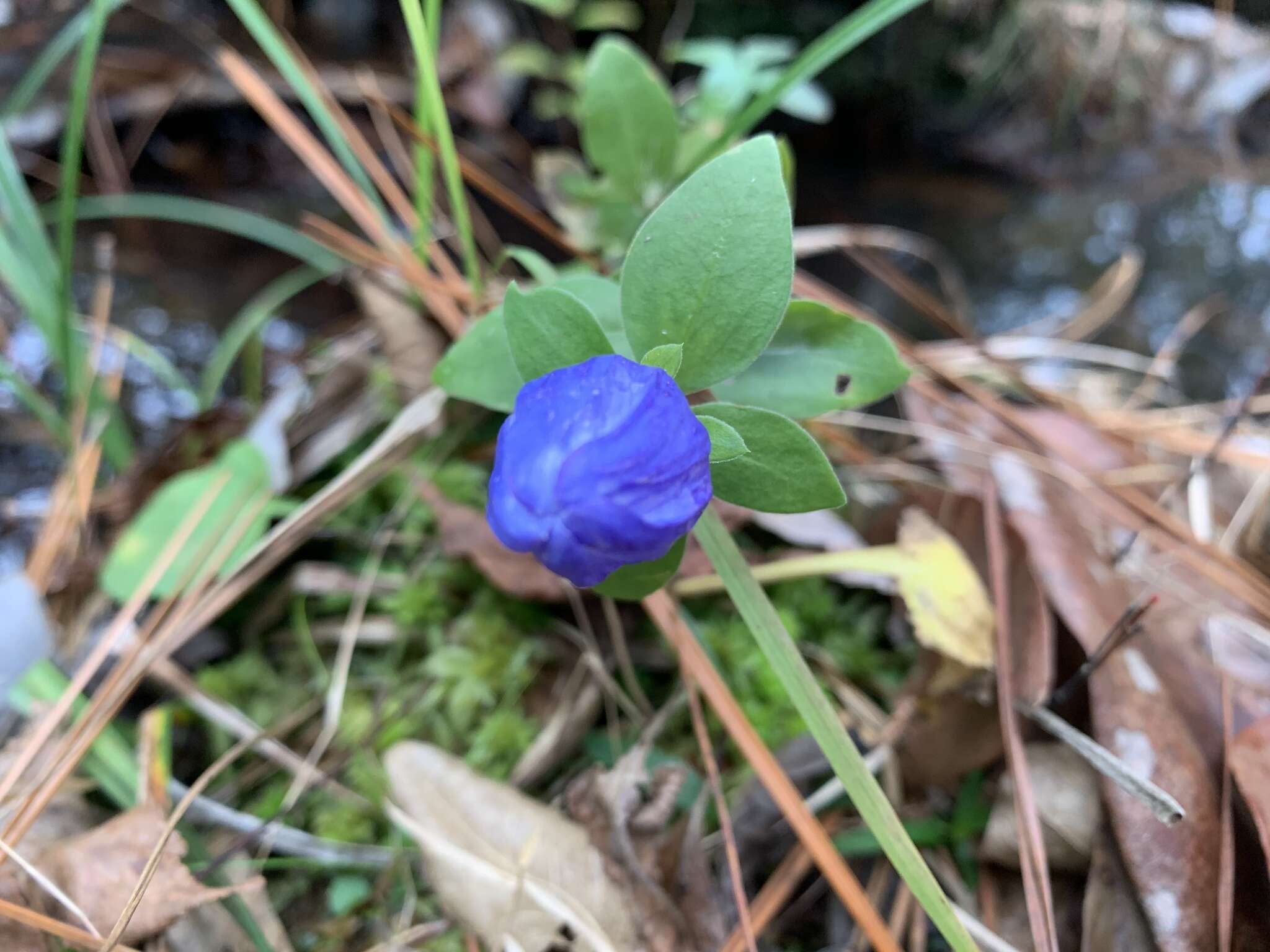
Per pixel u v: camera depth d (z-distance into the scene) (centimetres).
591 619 16
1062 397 21
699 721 13
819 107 23
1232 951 11
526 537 9
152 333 24
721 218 10
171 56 31
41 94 29
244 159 32
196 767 15
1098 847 12
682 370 11
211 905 12
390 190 22
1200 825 12
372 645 16
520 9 37
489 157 34
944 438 18
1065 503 16
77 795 13
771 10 36
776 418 10
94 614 16
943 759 14
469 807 13
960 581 14
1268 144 39
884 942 11
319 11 35
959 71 37
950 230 34
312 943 13
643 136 16
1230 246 33
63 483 18
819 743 11
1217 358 27
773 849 13
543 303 10
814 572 15
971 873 13
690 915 12
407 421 17
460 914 12
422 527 17
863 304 29
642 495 9
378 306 19
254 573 16
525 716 15
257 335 22
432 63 15
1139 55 38
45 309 18
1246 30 39
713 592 16
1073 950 12
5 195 18
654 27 37
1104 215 35
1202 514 18
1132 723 12
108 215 27
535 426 9
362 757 14
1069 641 14
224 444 18
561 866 12
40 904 11
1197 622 15
